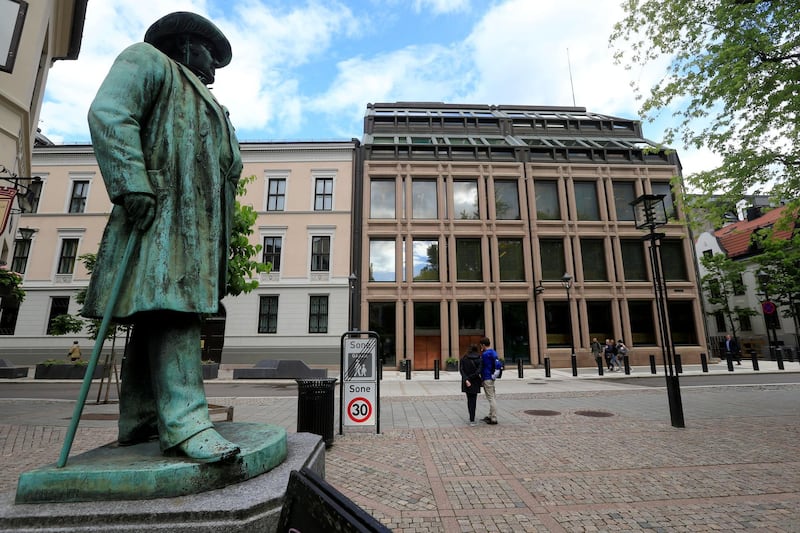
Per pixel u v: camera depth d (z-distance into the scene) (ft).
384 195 87.66
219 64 9.88
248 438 7.94
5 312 82.23
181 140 7.59
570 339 82.33
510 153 91.35
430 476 15.29
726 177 29.30
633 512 11.83
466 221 85.15
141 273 6.82
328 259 84.33
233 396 41.42
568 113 117.29
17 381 59.62
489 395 25.79
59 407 32.71
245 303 81.20
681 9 26.84
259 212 85.76
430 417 28.14
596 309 84.28
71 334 80.38
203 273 7.29
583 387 46.57
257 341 79.82
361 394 23.04
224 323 83.20
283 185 88.38
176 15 8.93
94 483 6.01
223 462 6.57
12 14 25.61
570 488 13.88
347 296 81.97
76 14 34.22
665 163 90.33
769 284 88.22
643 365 81.15
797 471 15.34
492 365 26.12
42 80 32.65
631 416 27.50
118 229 7.34
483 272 83.25
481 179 87.45
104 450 7.42
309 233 84.89
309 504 4.50
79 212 86.33
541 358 80.43
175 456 6.88
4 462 16.71
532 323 81.82
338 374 73.56
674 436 21.31
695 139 30.37
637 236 86.84
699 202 30.89
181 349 7.32
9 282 32.35
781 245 82.64
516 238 86.12
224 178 8.54
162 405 7.07
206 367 64.34
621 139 99.86
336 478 15.12
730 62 26.14
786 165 27.86
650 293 84.02
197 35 9.26
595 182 89.66
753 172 28.32
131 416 8.13
